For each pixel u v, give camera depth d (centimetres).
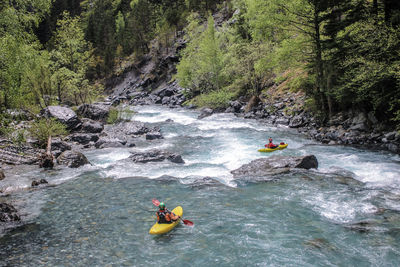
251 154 1683
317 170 1312
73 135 2208
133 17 9475
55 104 3158
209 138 2219
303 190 1080
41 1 1708
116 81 9238
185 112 4106
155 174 1345
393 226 796
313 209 921
